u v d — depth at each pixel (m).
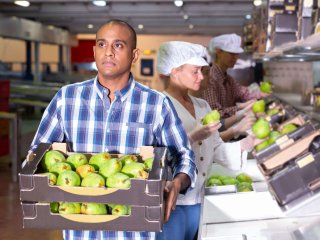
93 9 13.12
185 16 14.73
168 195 1.77
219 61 4.70
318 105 4.20
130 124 1.97
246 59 9.27
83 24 17.23
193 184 1.95
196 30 20.53
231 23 16.73
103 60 1.91
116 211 1.68
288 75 7.62
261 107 4.00
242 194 2.30
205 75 3.81
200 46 2.68
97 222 1.68
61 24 17.19
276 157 2.42
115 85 1.96
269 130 3.01
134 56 2.00
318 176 2.11
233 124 4.02
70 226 1.70
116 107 1.97
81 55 23.23
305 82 6.37
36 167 1.72
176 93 2.76
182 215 2.53
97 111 1.98
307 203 2.08
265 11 4.21
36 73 15.34
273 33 3.64
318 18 2.70
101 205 1.69
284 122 3.44
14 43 18.69
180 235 2.53
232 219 2.26
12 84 13.48
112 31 1.90
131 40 1.93
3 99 8.57
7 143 8.55
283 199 2.11
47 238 4.77
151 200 1.61
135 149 1.98
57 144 1.93
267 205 2.29
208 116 2.63
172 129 1.99
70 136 2.01
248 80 9.34
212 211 2.30
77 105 2.00
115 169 1.73
